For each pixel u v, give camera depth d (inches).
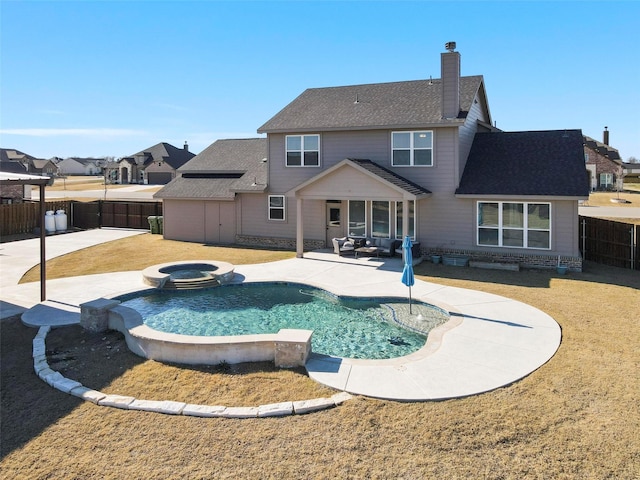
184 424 239.9
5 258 773.3
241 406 259.3
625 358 319.3
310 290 563.8
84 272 665.6
